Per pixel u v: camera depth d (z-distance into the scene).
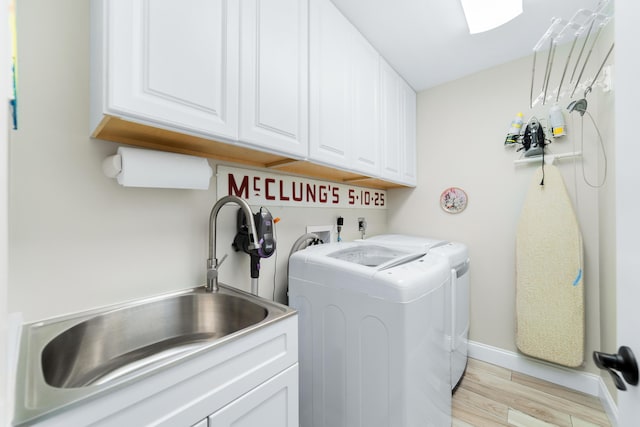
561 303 1.76
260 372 0.84
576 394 1.71
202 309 1.13
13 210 0.79
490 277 2.12
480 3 1.37
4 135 0.36
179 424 0.65
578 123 1.76
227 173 1.33
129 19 0.70
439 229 2.38
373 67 1.79
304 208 1.76
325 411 1.24
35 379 0.58
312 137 1.27
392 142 2.04
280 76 1.10
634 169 0.50
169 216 1.12
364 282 1.12
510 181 2.04
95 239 0.93
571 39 1.77
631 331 0.51
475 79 2.19
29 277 0.81
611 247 1.49
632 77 0.51
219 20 0.91
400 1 1.42
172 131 0.84
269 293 1.52
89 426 0.53
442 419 1.30
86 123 0.91
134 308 0.99
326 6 1.37
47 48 0.84
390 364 1.04
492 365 2.07
